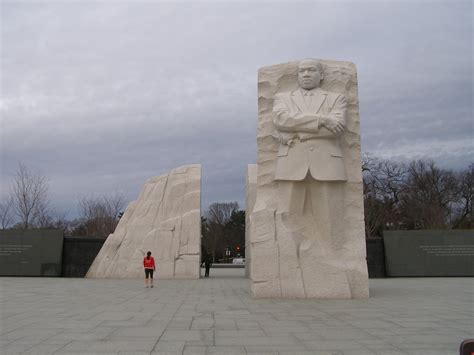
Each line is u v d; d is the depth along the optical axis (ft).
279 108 32.55
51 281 50.62
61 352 14.62
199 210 58.13
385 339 16.79
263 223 31.76
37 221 93.25
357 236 32.19
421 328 19.04
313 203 32.17
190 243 57.11
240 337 17.10
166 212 58.75
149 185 61.52
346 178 32.19
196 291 37.83
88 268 59.21
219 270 91.71
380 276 57.77
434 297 31.65
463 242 57.36
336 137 31.94
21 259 58.44
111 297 32.50
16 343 15.96
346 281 30.73
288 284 30.86
